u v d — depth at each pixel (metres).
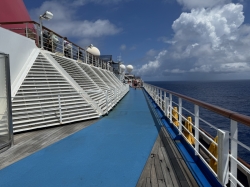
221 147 2.40
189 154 4.09
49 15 9.35
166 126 6.36
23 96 6.59
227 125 14.46
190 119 4.78
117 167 3.70
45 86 7.68
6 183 3.22
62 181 3.25
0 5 12.20
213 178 2.93
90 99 8.74
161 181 3.16
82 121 7.56
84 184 3.15
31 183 3.21
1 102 5.09
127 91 22.58
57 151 4.54
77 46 14.27
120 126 6.77
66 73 9.43
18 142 5.17
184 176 3.29
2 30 6.64
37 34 9.71
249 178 3.01
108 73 22.44
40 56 8.89
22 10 14.97
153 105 11.47
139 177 3.32
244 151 8.70
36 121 6.43
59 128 6.55
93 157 4.18
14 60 7.19
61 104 7.21
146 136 5.55
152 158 4.04
